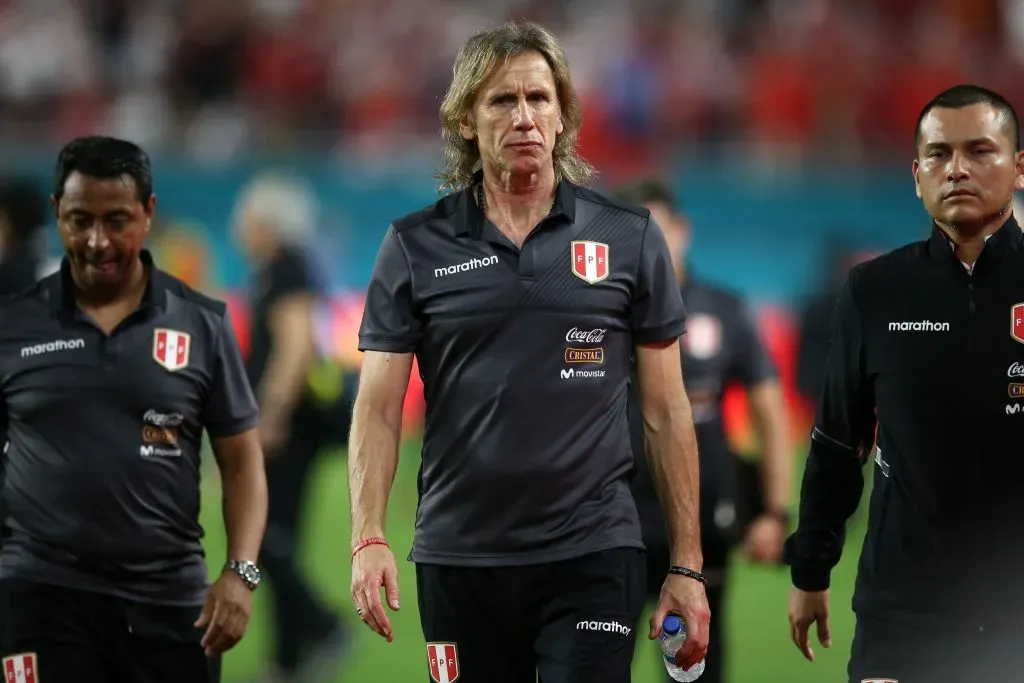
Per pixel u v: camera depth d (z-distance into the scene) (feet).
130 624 51.21
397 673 82.84
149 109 174.09
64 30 185.37
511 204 46.50
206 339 52.90
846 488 49.37
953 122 45.24
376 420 46.60
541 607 45.91
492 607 45.93
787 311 158.40
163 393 51.55
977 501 45.14
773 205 159.84
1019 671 44.91
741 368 65.41
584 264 45.96
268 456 82.48
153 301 52.11
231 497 54.49
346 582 104.63
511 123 45.14
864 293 47.14
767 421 66.33
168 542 51.78
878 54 184.65
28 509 50.85
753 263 159.94
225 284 156.04
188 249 155.74
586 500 45.78
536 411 45.34
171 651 52.21
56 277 52.16
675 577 46.09
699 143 170.91
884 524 46.55
